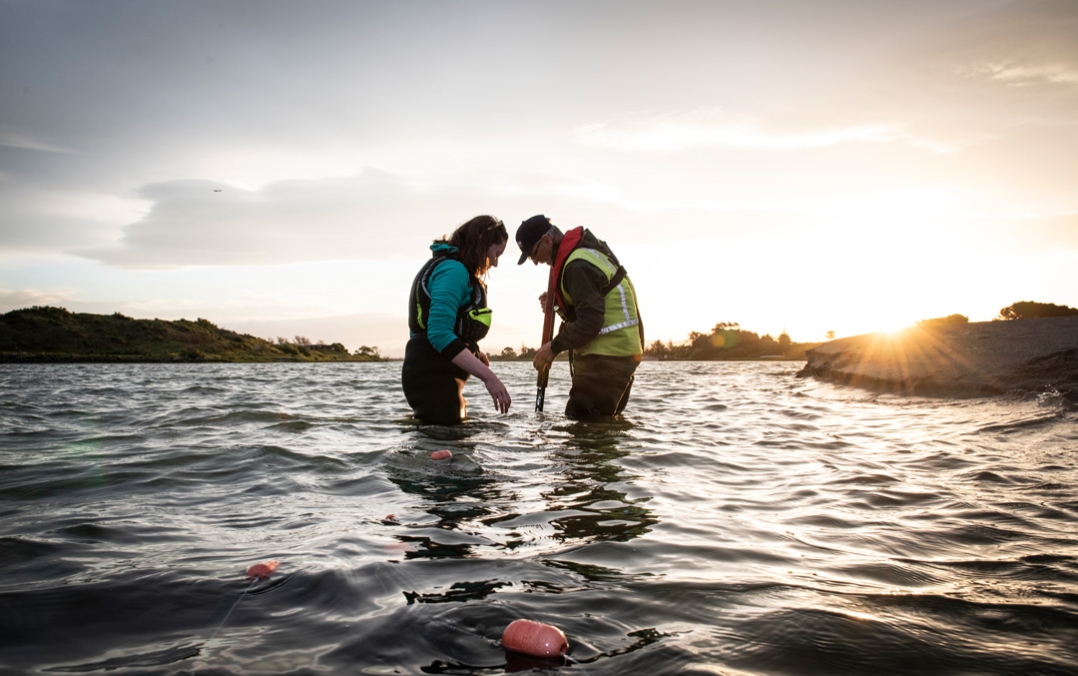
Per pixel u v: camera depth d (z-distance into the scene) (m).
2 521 2.28
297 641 1.34
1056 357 6.75
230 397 7.75
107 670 1.23
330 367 30.02
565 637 1.33
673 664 1.25
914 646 1.34
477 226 4.85
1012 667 1.25
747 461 3.64
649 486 2.91
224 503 2.55
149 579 1.69
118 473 3.10
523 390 9.01
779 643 1.34
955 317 14.07
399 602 1.54
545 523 2.28
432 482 2.94
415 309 4.96
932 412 5.95
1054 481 3.00
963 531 2.22
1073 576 1.76
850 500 2.70
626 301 5.43
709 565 1.84
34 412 5.80
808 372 12.33
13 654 1.30
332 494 2.71
